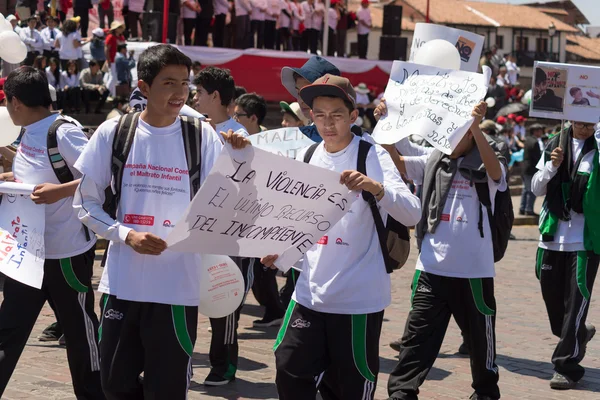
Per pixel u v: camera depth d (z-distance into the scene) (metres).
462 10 54.28
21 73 4.58
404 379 5.21
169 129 3.69
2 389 4.58
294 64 20.39
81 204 3.68
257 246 3.69
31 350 6.57
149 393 3.67
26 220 4.57
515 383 6.29
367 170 3.87
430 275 5.34
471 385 5.89
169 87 3.59
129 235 3.55
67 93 16.70
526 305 9.31
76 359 4.72
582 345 6.22
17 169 4.63
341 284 3.84
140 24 18.55
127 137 3.68
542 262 6.39
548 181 6.27
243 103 7.08
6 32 5.66
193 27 18.78
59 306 4.68
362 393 3.89
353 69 21.98
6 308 4.64
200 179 3.71
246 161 3.41
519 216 18.41
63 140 4.48
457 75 5.04
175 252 3.67
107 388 3.78
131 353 3.75
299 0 22.17
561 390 6.14
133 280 3.65
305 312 3.91
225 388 5.76
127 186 3.68
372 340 3.89
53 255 4.61
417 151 5.62
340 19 22.50
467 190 5.33
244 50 19.36
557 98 6.20
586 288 6.19
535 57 55.19
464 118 4.91
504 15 54.88
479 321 5.34
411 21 52.22
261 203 3.54
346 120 3.85
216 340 5.74
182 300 3.67
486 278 5.31
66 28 16.81
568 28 56.62
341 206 3.67
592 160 6.18
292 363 3.89
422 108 4.99
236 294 4.79
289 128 4.95
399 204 3.74
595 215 6.12
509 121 25.12
